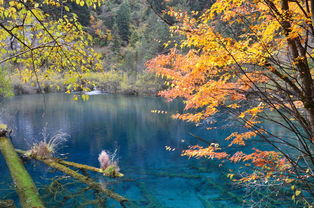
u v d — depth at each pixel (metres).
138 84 30.89
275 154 3.27
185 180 6.40
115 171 6.88
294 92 2.46
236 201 5.05
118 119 16.22
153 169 7.32
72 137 11.59
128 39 43.88
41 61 3.62
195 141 10.23
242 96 2.68
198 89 2.89
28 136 11.48
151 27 25.95
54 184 6.14
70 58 3.20
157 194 5.65
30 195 5.43
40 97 27.55
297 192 3.08
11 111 18.33
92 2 3.08
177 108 20.02
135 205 5.14
